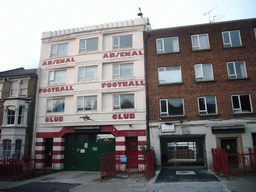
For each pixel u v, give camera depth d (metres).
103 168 13.20
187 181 11.89
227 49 17.00
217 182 11.35
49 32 20.83
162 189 10.54
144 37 18.44
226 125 15.57
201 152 16.20
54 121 18.67
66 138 18.81
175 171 14.97
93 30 19.58
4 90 20.27
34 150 18.50
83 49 19.75
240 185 10.55
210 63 17.05
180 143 16.58
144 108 17.19
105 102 18.17
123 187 11.33
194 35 17.81
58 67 19.77
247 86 16.12
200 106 16.50
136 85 17.73
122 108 17.84
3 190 11.56
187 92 16.80
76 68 19.27
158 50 18.11
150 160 13.48
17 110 18.56
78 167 18.02
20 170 14.69
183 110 16.64
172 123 16.17
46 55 20.48
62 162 18.17
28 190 11.48
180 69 17.44
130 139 17.39
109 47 19.16
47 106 19.42
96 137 18.25
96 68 19.03
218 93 16.38
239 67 16.69
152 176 13.54
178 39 17.89
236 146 15.41
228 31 17.36
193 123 16.14
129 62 18.42
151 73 17.67
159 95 17.11
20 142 18.41
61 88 19.23
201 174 13.63
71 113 18.42
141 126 16.95
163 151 16.64
